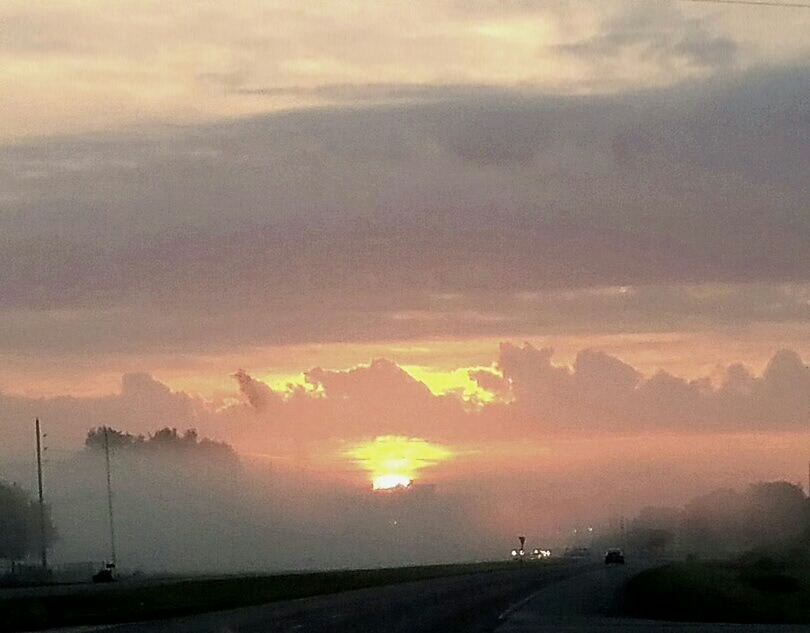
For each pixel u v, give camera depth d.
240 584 85.12
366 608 53.31
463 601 59.28
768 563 95.75
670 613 49.97
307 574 117.31
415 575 107.06
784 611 50.69
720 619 47.38
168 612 52.44
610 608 53.81
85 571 140.38
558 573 102.44
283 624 42.97
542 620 46.06
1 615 51.50
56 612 53.66
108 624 46.78
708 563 113.88
